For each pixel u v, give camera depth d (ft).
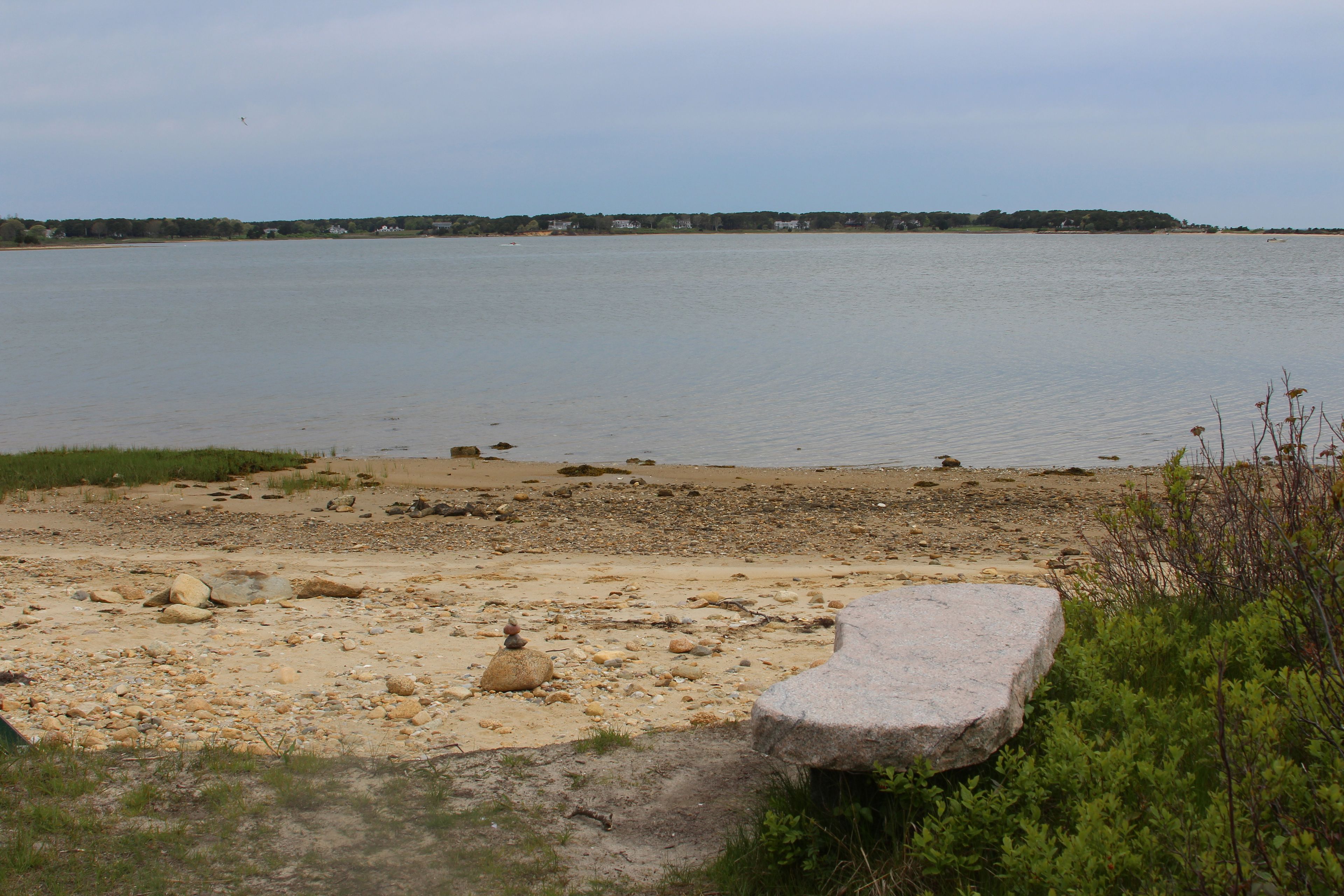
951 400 98.07
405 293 296.10
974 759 12.87
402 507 54.70
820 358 130.82
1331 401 91.20
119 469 63.87
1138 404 93.56
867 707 13.28
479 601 33.37
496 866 14.05
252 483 62.90
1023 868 11.43
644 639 27.91
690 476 66.03
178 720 20.30
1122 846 11.04
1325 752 12.54
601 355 138.92
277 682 23.39
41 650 25.75
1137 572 22.97
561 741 19.30
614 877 13.79
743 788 16.34
